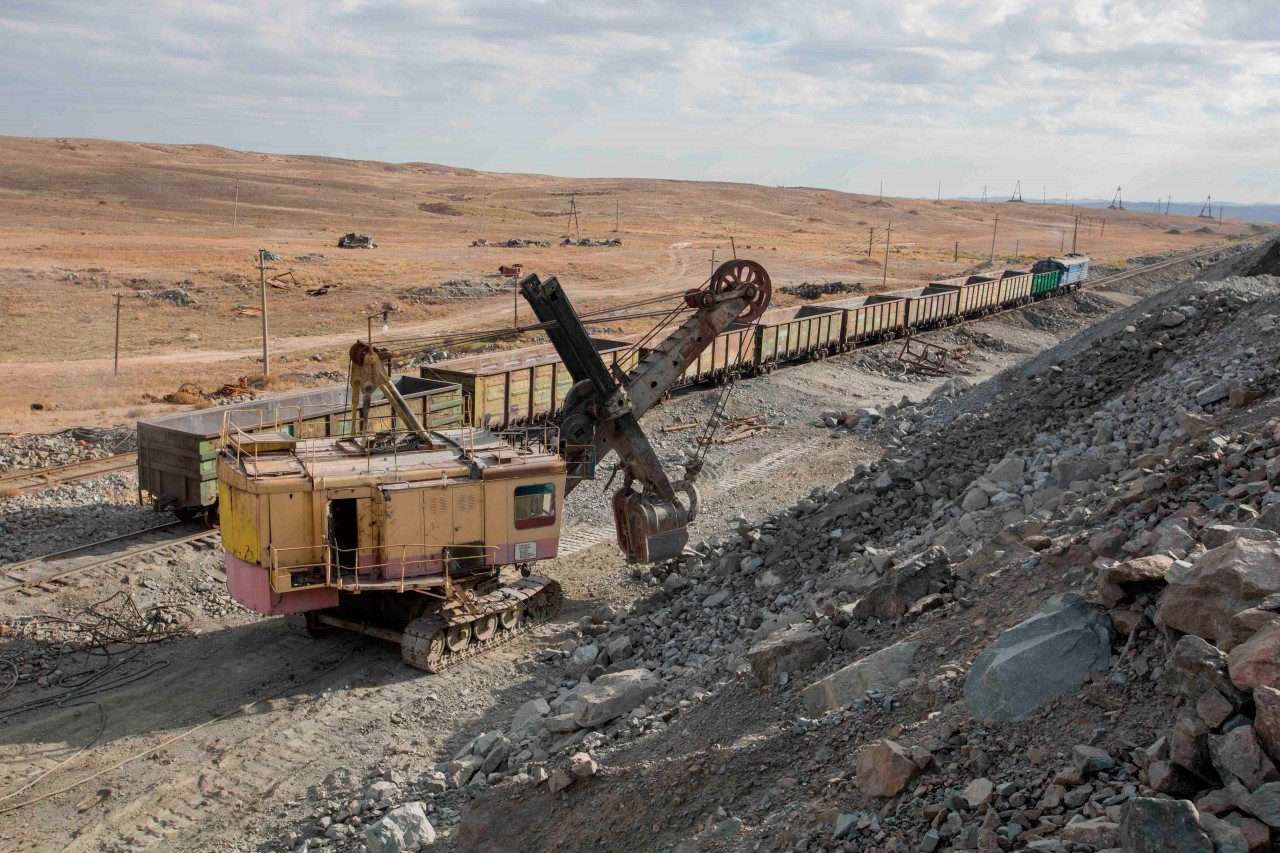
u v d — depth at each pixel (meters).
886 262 99.69
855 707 8.88
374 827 10.12
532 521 16.12
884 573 13.34
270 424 20.58
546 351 35.22
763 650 10.96
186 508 20.19
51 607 16.56
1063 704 7.32
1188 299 27.09
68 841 10.97
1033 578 9.98
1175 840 5.15
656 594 17.00
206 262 76.88
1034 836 5.99
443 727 13.48
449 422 25.06
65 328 54.41
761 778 8.48
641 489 19.17
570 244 113.50
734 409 33.94
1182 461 11.65
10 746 12.86
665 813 8.57
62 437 26.64
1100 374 21.86
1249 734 5.68
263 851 10.70
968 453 20.12
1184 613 7.05
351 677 14.95
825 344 43.00
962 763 7.18
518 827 9.33
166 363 44.56
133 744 12.99
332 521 15.01
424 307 68.69
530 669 15.31
